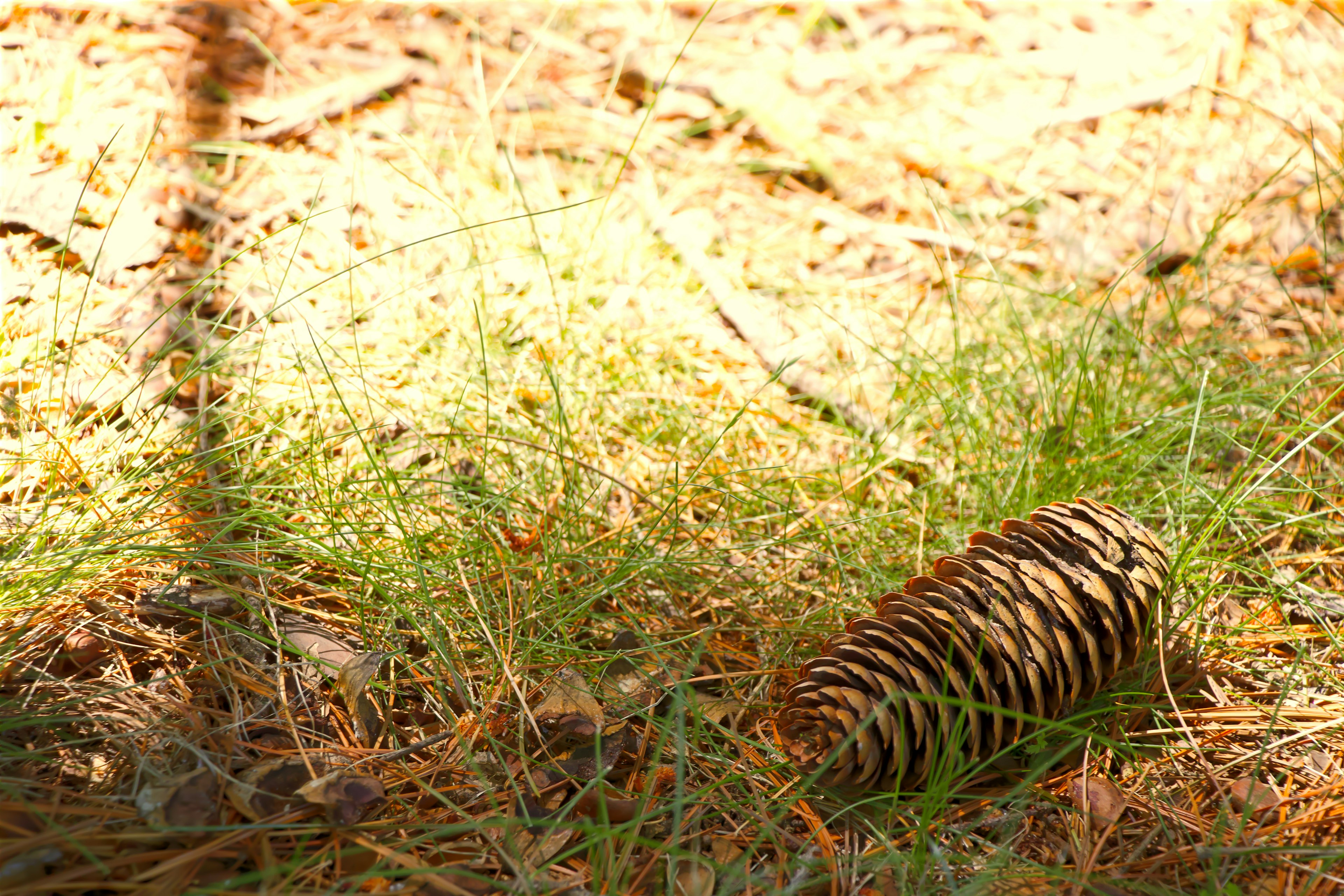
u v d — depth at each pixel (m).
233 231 2.64
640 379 2.48
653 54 3.47
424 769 1.55
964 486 2.25
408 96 3.21
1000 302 2.76
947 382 2.46
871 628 1.55
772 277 2.90
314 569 1.89
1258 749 1.66
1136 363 2.55
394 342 2.41
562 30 3.56
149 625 1.70
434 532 1.92
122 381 2.18
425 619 1.79
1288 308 2.78
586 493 2.19
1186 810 1.54
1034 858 1.47
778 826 1.50
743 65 3.52
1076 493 2.12
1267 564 2.09
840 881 1.39
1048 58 3.59
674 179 3.14
